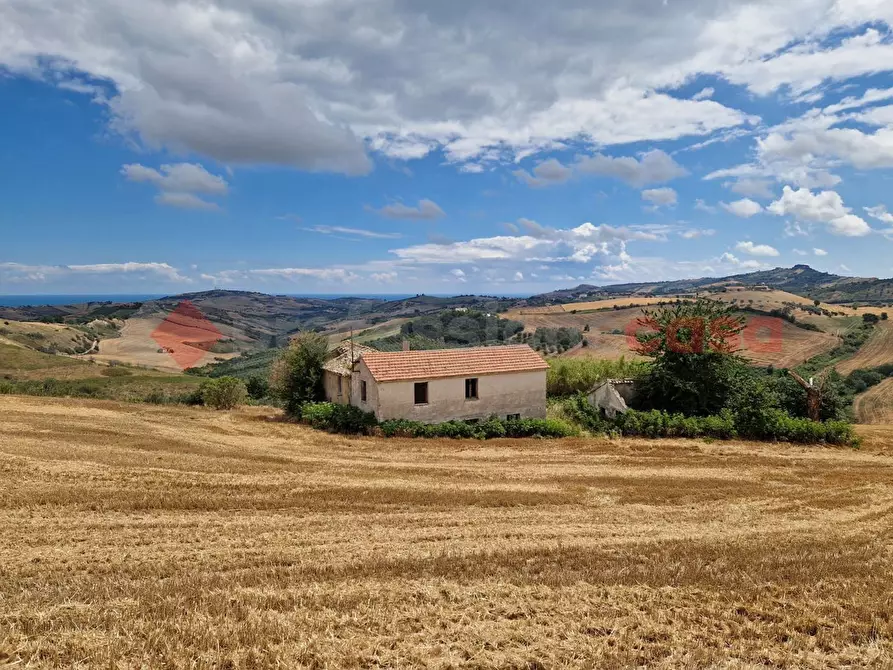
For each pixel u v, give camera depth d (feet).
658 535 39.93
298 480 53.52
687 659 21.72
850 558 34.63
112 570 30.55
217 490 48.49
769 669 21.49
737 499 51.47
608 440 82.58
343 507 45.09
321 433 86.58
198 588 27.27
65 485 46.98
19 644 20.68
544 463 66.33
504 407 95.86
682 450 75.87
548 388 122.52
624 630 24.21
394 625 24.13
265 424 95.35
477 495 49.85
